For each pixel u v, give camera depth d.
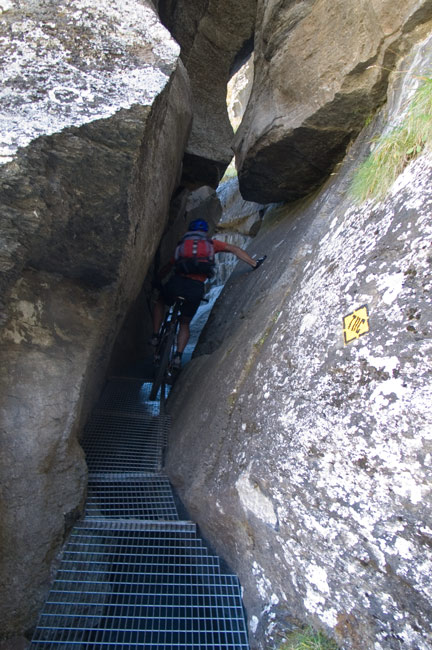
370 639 1.46
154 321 4.80
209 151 5.88
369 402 1.59
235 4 5.51
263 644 1.85
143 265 3.42
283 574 1.91
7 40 2.04
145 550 2.51
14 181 1.91
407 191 1.91
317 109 3.53
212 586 2.23
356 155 3.42
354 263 2.04
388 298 1.69
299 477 1.84
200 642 2.04
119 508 2.88
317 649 1.61
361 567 1.51
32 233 2.07
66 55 2.06
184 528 2.68
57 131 1.94
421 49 2.76
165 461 3.54
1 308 2.28
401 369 1.50
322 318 2.09
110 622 2.16
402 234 1.78
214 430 2.85
